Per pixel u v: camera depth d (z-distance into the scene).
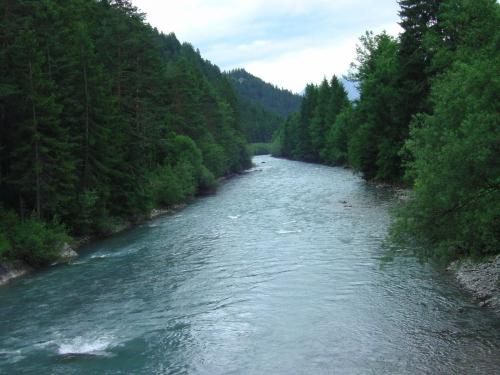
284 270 22.47
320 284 19.97
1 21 29.95
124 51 47.81
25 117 29.34
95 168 35.56
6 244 25.52
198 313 17.83
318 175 77.00
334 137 88.69
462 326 14.82
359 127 61.22
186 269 24.16
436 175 13.73
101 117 35.44
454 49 31.84
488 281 17.86
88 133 34.66
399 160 48.31
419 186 15.65
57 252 28.28
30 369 13.98
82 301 20.12
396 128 48.19
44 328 17.22
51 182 30.44
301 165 107.69
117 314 18.28
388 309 16.69
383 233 28.50
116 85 45.84
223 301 18.91
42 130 30.05
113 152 37.88
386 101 50.22
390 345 13.96
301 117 121.19
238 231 33.34
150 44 50.91
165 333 16.16
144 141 46.19
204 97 88.69
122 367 13.84
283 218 37.41
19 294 21.72
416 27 40.94
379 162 50.28
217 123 90.75
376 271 21.14
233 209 45.09
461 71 15.22
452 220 14.02
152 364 13.93
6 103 28.88
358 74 61.75
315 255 24.72
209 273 23.06
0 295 21.77
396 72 44.50
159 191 48.25
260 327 16.03
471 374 11.98
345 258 23.66
